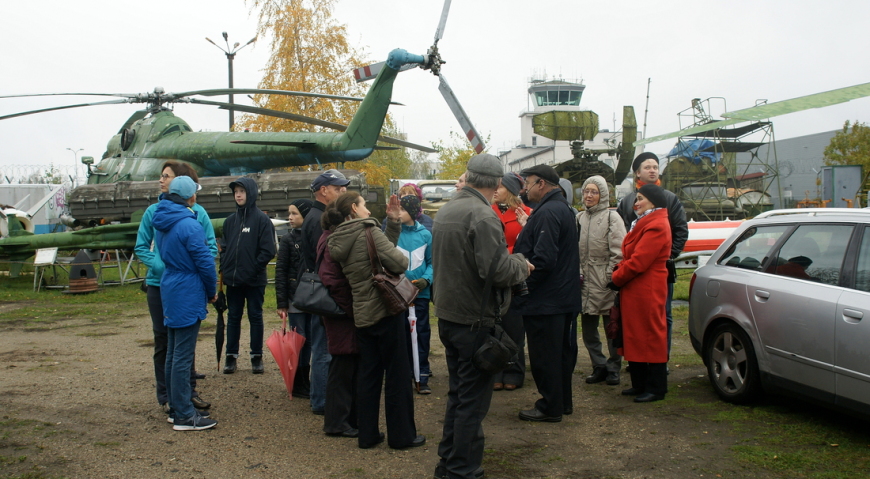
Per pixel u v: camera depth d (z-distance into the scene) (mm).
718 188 25609
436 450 4137
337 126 15750
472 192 3568
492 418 4785
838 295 4094
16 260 14836
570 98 67500
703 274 5336
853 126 32156
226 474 3695
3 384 5656
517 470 3729
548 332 4547
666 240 4891
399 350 4105
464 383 3467
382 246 3982
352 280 4035
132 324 8977
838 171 14789
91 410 4910
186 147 16562
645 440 4199
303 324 5434
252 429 4531
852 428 4301
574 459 3898
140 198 16156
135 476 3643
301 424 4664
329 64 24328
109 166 17906
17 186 29750
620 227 5652
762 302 4621
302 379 5414
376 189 17703
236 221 6133
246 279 6004
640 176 5852
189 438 4312
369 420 4137
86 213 16672
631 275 4938
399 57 12773
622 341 5129
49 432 4363
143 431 4441
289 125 24000
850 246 4234
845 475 3543
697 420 4582
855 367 3871
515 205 5961
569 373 4809
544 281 4520
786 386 4422
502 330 3475
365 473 3730
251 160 16047
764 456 3848
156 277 4797
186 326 4316
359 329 4055
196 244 4234
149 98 16875
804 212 4770
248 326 8875
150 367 6352
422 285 5531
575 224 4641
